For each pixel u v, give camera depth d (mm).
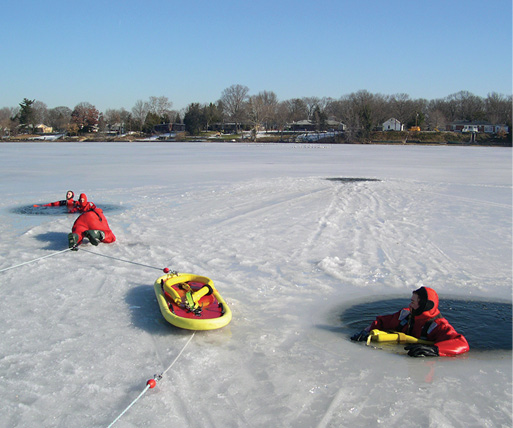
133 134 117000
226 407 4781
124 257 9883
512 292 8062
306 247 10750
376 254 10266
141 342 6113
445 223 13430
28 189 20281
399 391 5117
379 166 33188
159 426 4465
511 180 24469
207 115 116500
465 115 130000
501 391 5148
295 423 4551
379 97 131750
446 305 7438
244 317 6930
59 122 133000
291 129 126438
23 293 7746
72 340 6133
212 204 16344
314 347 6062
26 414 4617
